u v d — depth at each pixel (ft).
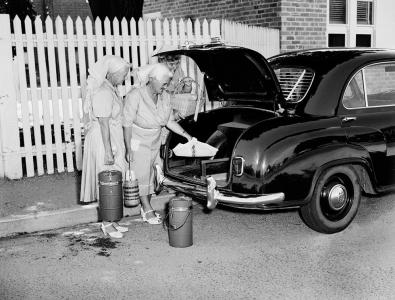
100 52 27.12
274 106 18.95
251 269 15.51
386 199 22.86
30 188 24.04
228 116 21.12
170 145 20.36
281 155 16.75
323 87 18.22
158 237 18.53
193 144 19.08
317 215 17.83
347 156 17.85
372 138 18.65
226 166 20.74
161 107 18.38
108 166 18.31
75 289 14.37
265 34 33.37
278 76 19.97
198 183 18.29
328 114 18.07
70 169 27.22
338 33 38.68
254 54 17.17
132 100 18.01
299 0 34.63
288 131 17.11
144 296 13.87
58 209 20.49
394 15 40.96
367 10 39.83
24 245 18.08
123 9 38.70
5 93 25.14
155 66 17.74
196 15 42.04
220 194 17.22
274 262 15.99
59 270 15.72
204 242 17.94
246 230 19.16
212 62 19.25
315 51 20.36
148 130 18.44
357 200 18.65
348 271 15.19
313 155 17.19
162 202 22.25
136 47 27.99
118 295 13.96
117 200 18.19
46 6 88.07
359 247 17.11
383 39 40.73
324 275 14.94
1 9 55.16
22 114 25.75
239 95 20.35
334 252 16.71
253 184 16.74
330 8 38.17
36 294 14.08
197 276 15.08
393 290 13.91
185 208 17.25
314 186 17.37
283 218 20.51
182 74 22.39
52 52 25.93
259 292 13.94
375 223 19.58
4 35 24.72
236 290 14.10
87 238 18.69
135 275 15.24
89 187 18.70
